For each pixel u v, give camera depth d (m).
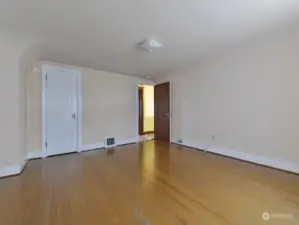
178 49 4.26
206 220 2.14
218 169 3.86
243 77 4.38
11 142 3.53
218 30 3.36
